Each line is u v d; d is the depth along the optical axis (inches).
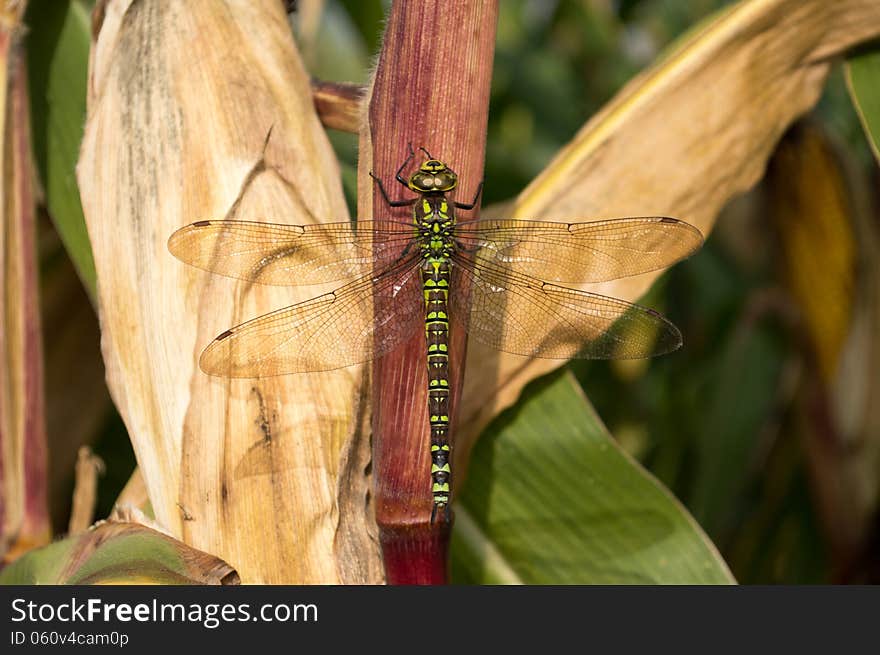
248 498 21.9
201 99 22.3
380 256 22.7
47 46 23.8
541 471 23.7
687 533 23.5
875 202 25.5
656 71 23.1
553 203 23.2
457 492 23.3
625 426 28.8
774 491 27.0
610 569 23.6
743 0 23.0
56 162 23.8
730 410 27.2
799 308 25.8
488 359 23.1
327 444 22.0
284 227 22.3
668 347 23.2
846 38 23.2
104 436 26.4
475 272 23.0
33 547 22.8
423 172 21.7
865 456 25.6
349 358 22.1
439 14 21.6
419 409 21.7
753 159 23.4
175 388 22.1
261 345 22.1
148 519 21.7
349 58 32.8
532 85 31.1
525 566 23.8
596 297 23.2
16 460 22.8
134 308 22.3
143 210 22.3
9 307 22.8
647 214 23.3
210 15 22.5
